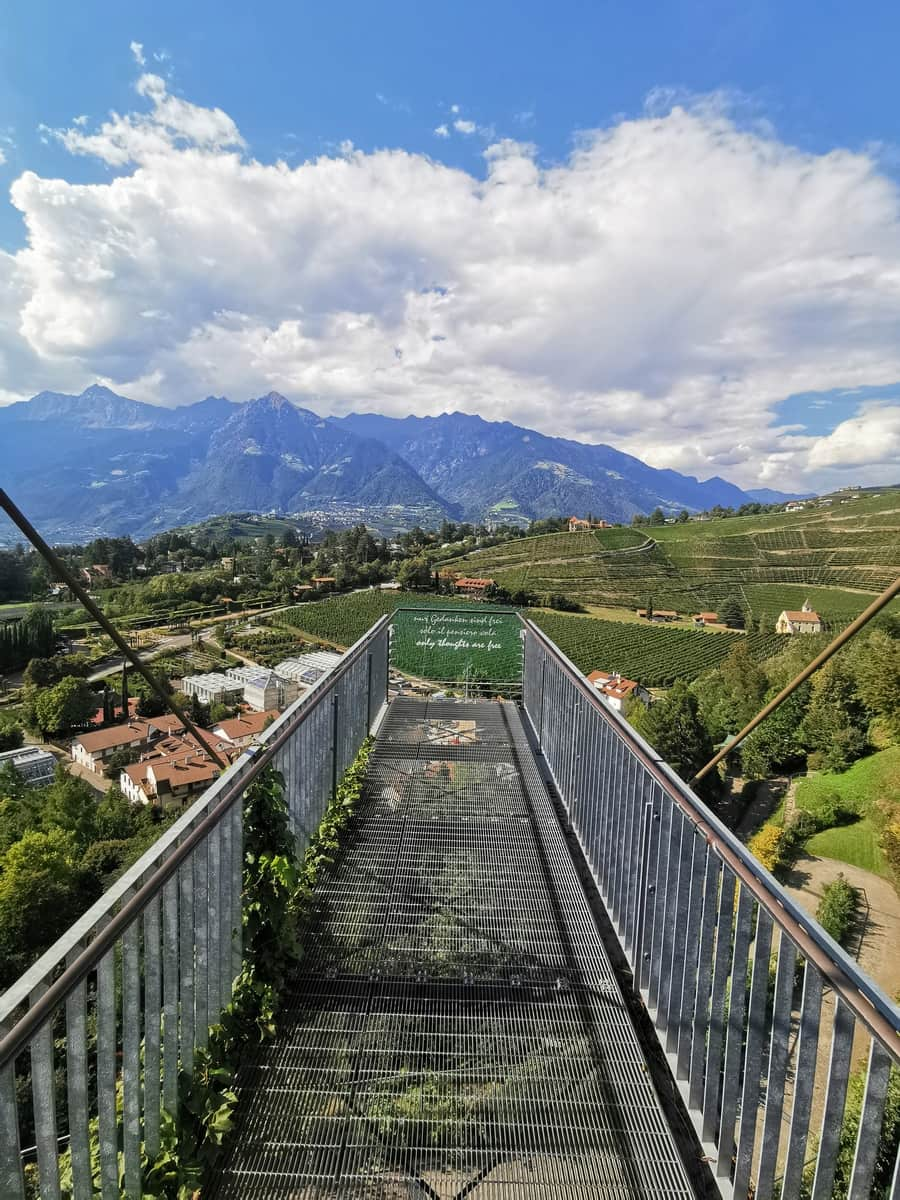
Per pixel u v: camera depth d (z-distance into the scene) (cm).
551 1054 229
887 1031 112
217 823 204
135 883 159
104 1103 142
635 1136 197
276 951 255
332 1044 231
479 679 709
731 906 187
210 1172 183
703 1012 199
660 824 238
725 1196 177
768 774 2941
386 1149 192
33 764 4166
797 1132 142
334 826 376
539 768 479
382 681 621
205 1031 202
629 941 270
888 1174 451
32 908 2084
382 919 304
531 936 294
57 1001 121
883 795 2180
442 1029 239
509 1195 179
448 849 367
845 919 1639
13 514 150
